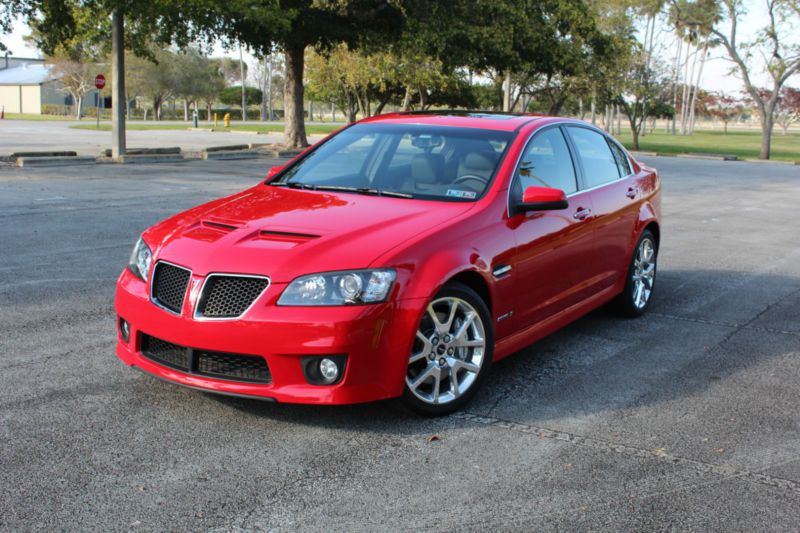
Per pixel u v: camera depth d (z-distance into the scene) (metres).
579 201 5.25
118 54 19.61
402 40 25.50
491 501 3.19
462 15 26.19
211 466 3.44
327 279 3.64
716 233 11.34
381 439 3.78
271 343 3.60
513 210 4.55
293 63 26.73
